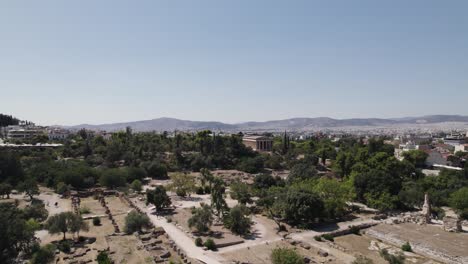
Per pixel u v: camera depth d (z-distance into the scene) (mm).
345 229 87000
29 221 80625
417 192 109500
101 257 59562
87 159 176250
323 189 100750
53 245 68750
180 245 73250
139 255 65688
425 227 90500
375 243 79562
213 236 79438
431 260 69688
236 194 113312
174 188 129375
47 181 136250
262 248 72938
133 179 152125
